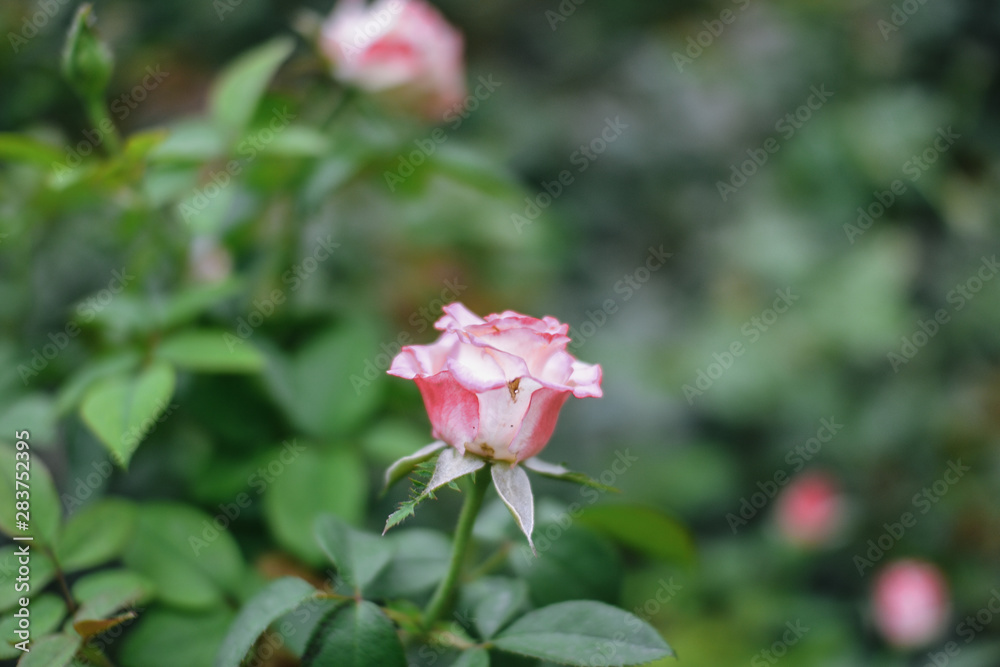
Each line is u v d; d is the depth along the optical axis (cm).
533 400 81
